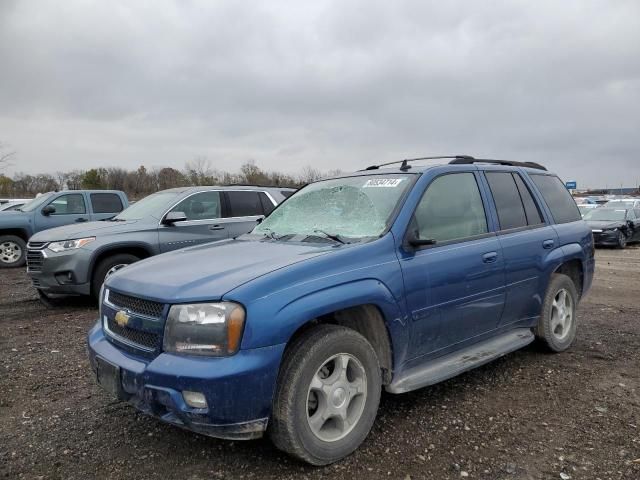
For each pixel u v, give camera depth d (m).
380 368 3.28
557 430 3.40
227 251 3.62
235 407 2.62
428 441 3.26
